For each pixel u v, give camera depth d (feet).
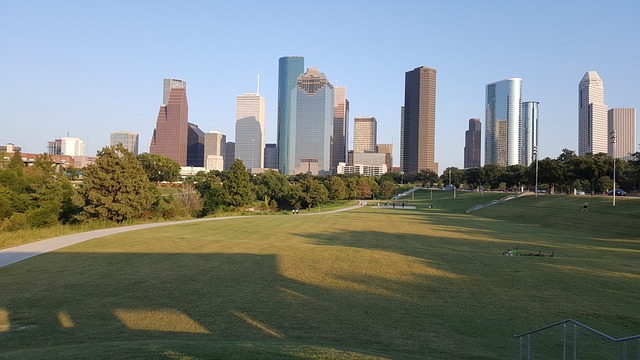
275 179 388.37
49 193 162.09
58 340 44.06
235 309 55.36
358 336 46.11
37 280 70.44
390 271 80.18
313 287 67.41
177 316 52.34
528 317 53.52
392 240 129.29
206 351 35.27
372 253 101.04
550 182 308.60
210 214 255.91
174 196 248.32
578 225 180.04
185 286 67.26
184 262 87.61
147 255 95.81
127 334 45.91
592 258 96.43
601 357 41.42
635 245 120.57
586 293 64.85
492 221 212.23
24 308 55.06
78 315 52.44
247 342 40.37
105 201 161.27
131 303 57.77
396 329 48.52
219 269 80.74
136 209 173.47
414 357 37.58
